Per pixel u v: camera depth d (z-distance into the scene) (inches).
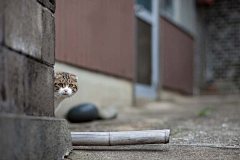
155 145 115.3
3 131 63.7
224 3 498.6
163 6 367.9
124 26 280.7
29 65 79.8
